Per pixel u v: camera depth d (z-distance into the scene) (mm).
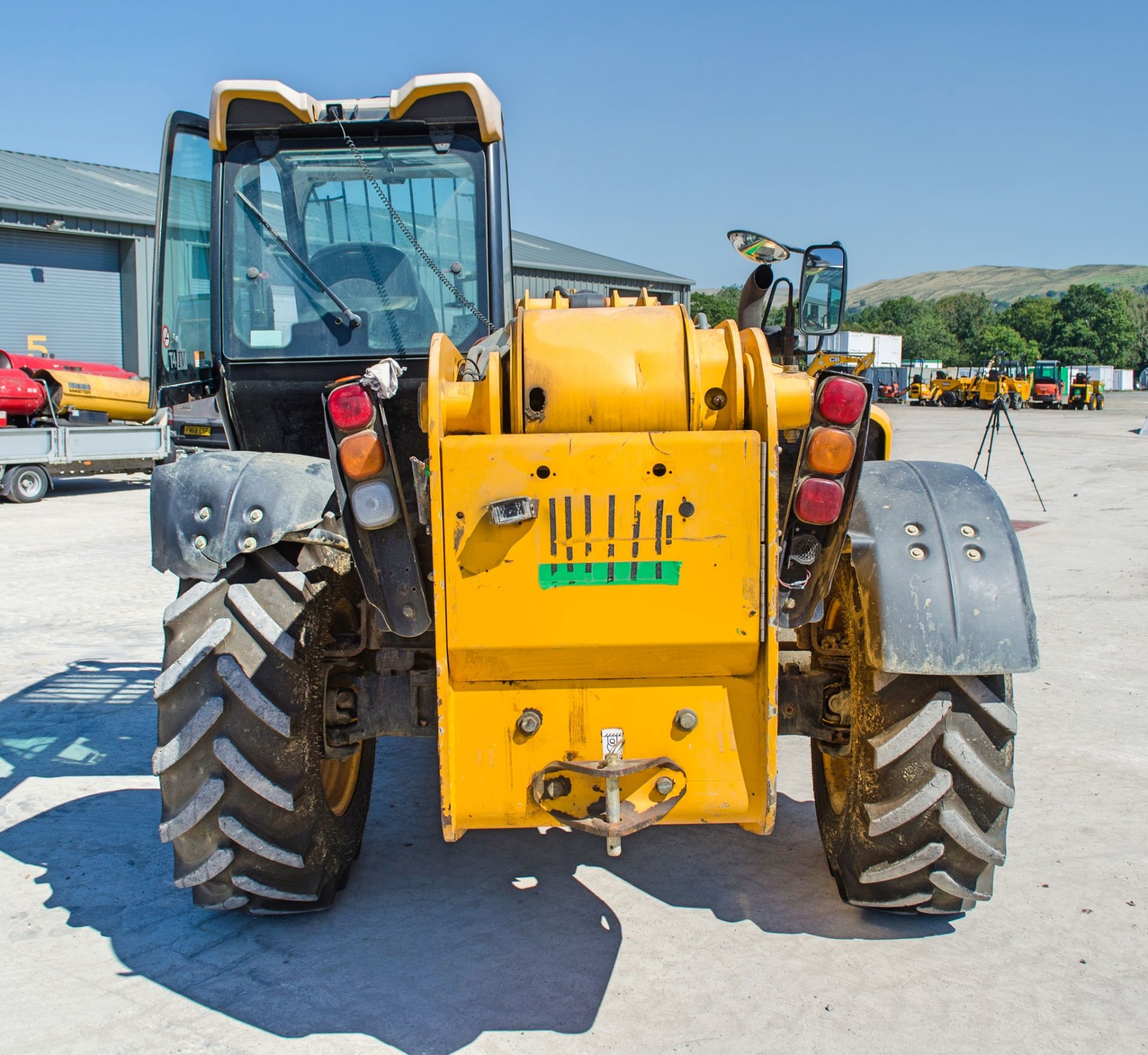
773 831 3842
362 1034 2602
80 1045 2561
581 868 3549
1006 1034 2572
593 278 22688
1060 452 21891
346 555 3088
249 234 4086
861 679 2838
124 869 3545
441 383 2486
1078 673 5789
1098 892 3307
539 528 2359
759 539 2381
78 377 16391
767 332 4039
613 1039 2566
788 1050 2516
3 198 23922
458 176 4129
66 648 6445
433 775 4488
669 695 2492
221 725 2836
